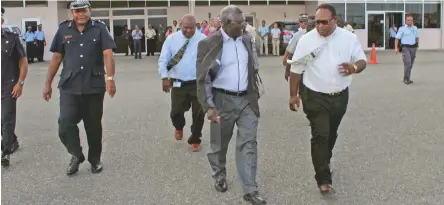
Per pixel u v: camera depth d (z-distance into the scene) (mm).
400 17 30359
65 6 29203
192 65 6977
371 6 30062
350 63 5055
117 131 8508
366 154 6723
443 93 11938
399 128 8250
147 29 28750
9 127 6465
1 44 6305
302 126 8562
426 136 7652
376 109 10016
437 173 5855
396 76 15805
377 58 23906
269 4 29719
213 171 5445
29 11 27484
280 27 26734
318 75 5074
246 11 29562
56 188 5621
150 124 9062
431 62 20906
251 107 5141
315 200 5094
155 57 27422
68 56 5883
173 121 7488
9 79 6426
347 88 5242
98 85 5941
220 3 29438
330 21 4941
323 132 5125
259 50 26641
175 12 29828
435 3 30719
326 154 5160
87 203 5141
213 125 5285
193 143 7117
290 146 7234
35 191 5523
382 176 5801
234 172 6090
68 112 5926
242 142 5047
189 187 5574
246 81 5125
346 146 7160
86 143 7613
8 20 27359
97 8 29594
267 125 8688
